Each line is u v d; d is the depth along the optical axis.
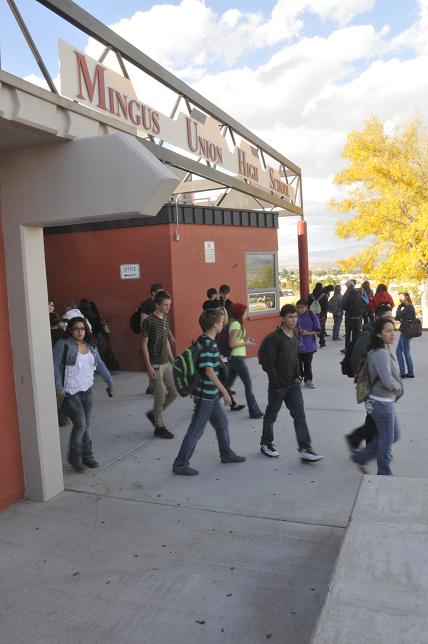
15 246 4.53
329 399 8.12
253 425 6.86
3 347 4.57
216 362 5.24
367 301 14.51
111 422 7.18
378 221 28.05
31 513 4.43
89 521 4.26
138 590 3.29
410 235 27.05
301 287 15.95
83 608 3.13
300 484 4.88
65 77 5.32
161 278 10.24
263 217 12.74
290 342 5.42
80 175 4.19
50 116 3.98
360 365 4.79
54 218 4.32
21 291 4.55
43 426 4.67
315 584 3.29
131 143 4.02
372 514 3.14
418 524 3.00
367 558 2.67
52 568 3.56
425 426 6.50
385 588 2.42
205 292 10.98
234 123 10.07
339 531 3.96
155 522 4.21
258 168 11.80
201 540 3.89
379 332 4.55
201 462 5.55
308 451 5.42
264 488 4.81
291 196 14.84
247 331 12.16
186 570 3.49
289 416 7.27
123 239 10.52
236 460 5.49
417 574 2.52
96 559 3.67
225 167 9.77
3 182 4.50
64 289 11.17
